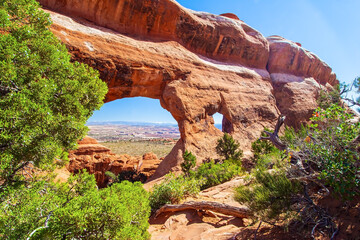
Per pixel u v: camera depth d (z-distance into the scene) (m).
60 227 2.51
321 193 3.92
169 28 23.75
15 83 3.71
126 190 4.13
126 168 29.53
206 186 11.21
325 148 3.59
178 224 5.61
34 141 3.52
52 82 3.91
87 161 28.08
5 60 3.58
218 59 29.84
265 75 34.38
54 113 4.28
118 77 18.34
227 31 29.17
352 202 3.23
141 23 21.94
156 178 18.06
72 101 4.36
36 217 2.71
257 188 4.17
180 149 19.64
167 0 22.30
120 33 20.38
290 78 36.78
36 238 2.42
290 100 33.97
